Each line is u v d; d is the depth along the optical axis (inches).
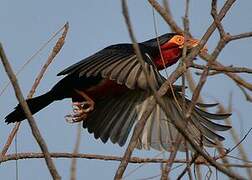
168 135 405.7
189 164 280.4
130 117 453.7
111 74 356.2
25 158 346.0
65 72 394.6
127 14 252.4
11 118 447.8
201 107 378.0
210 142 367.9
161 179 267.4
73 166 283.1
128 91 455.2
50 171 254.7
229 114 365.1
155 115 412.2
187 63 302.7
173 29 366.9
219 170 261.1
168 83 296.2
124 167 265.0
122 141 452.4
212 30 316.8
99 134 459.5
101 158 341.1
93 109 463.2
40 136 256.7
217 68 364.8
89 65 382.0
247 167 299.7
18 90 257.4
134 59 361.7
